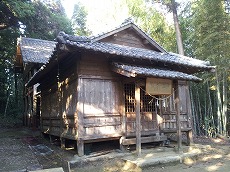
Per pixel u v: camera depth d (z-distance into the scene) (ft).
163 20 50.88
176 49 49.96
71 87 26.53
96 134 24.59
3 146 30.99
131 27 30.12
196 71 32.63
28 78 58.03
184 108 32.63
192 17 40.83
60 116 30.12
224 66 34.76
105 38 28.50
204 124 42.47
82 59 24.59
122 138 26.16
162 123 29.89
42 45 54.70
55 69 31.53
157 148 28.48
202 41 34.96
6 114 68.13
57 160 24.26
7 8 54.29
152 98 29.55
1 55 69.46
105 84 25.98
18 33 63.21
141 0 52.11
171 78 24.06
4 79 70.79
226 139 36.19
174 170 22.06
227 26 33.73
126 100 27.55
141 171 21.65
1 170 20.89
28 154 26.96
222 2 35.24
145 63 27.99
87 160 22.76
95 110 24.85
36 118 49.49
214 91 41.81
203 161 25.34
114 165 22.84
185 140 35.35
